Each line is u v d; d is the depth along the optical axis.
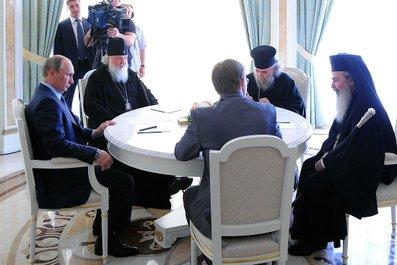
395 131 2.73
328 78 5.38
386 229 3.01
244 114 1.96
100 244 2.68
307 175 2.80
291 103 3.62
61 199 2.49
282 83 3.64
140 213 3.32
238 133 1.93
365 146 2.38
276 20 5.18
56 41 5.00
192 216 2.07
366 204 2.40
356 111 2.54
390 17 4.99
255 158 1.83
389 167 2.48
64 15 5.23
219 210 1.85
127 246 2.70
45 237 2.93
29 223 3.15
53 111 2.43
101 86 3.43
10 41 4.75
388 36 5.03
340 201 2.45
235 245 1.92
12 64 4.80
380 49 5.08
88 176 2.50
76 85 5.05
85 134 2.88
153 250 2.74
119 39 3.40
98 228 2.88
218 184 1.82
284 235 1.95
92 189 2.56
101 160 2.44
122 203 2.62
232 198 1.86
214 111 1.98
